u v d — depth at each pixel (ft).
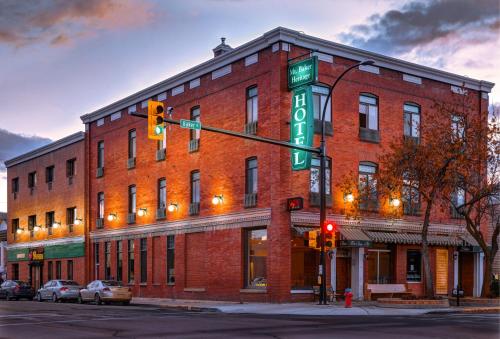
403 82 121.29
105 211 156.15
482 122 103.09
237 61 115.65
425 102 124.06
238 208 112.57
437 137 100.48
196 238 124.47
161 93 137.18
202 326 65.16
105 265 156.04
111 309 102.47
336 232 93.56
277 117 104.58
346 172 111.34
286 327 63.05
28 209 198.49
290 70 104.58
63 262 175.11
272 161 104.94
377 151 115.85
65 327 66.85
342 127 111.55
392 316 79.97
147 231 139.13
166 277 132.36
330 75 110.63
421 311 86.07
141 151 143.33
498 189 101.09
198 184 124.98
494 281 119.03
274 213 103.86
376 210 114.32
